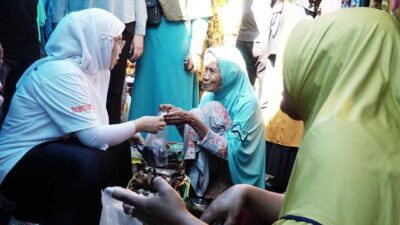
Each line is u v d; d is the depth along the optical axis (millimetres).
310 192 600
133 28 2576
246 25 3443
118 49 2123
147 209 818
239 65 2324
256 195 1014
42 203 1925
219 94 2350
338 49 731
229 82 2299
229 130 2264
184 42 2760
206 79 2301
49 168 1886
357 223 569
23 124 1949
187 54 2785
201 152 2219
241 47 3492
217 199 1010
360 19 731
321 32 756
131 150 2479
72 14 2053
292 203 625
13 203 1790
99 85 2121
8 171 1918
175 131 2670
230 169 2211
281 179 3078
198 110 2318
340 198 580
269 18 3342
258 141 2271
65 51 2016
